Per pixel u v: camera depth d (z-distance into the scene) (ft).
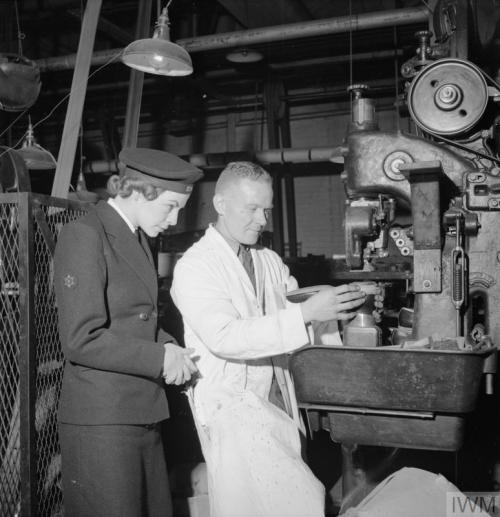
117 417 6.28
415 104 6.74
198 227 32.07
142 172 6.51
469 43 7.79
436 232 6.30
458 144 6.82
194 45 22.90
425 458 8.60
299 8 23.35
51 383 7.56
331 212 32.78
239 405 6.71
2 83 10.26
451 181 6.65
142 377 6.52
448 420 5.57
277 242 31.65
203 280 6.75
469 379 5.30
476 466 7.69
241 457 6.48
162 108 34.65
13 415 7.45
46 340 7.45
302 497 6.34
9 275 7.34
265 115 33.50
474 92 6.53
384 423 5.78
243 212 6.78
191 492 8.38
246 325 6.23
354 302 5.89
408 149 6.70
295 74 30.55
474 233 6.61
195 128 34.99
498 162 6.66
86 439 6.27
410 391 5.45
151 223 6.75
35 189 30.45
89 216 6.57
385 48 26.53
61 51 32.07
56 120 34.22
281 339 6.00
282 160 28.48
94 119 35.09
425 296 6.50
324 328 7.41
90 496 6.26
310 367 5.72
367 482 8.34
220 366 6.87
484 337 6.27
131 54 9.82
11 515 7.41
